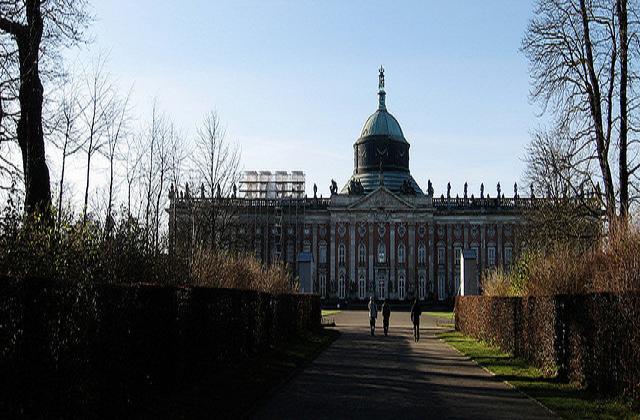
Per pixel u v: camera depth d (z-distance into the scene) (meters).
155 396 19.81
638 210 27.06
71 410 14.62
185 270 30.64
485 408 21.06
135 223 27.05
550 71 34.66
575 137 34.31
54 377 13.84
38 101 23.59
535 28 34.81
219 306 27.31
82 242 20.94
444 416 19.70
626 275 23.89
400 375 29.66
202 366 24.73
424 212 154.75
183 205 60.50
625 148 32.50
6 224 18.36
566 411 19.86
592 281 28.95
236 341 30.42
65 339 14.32
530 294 35.44
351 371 31.14
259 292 37.28
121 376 17.08
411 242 154.12
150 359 19.44
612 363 21.64
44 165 23.59
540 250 42.56
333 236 155.00
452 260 154.50
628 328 20.23
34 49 23.00
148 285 19.45
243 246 90.75
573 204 39.94
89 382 15.45
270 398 23.03
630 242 24.84
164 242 32.91
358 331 65.12
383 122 174.62
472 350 41.47
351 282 153.62
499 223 154.75
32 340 13.09
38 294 13.27
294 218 154.00
